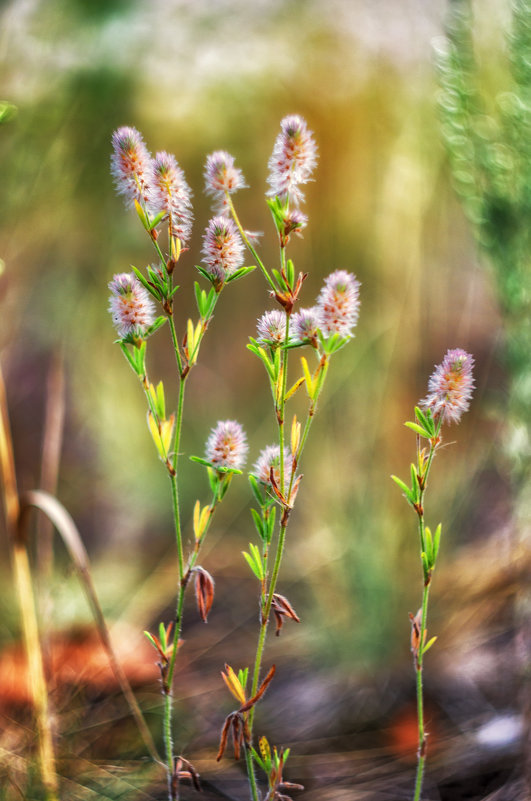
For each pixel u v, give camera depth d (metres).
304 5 0.82
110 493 1.00
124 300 0.49
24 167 0.73
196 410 1.04
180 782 0.63
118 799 0.61
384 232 0.85
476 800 0.62
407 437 0.82
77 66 0.74
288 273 0.48
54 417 0.71
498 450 0.70
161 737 0.66
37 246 0.80
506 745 0.64
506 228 0.61
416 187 0.81
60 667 0.66
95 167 0.81
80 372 0.94
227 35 0.82
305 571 0.88
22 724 0.63
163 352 1.05
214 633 0.85
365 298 0.86
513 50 0.61
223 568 0.97
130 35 0.76
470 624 0.77
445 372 0.48
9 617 0.70
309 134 0.47
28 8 0.71
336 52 0.84
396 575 0.78
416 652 0.50
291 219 0.48
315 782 0.64
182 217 0.48
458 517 0.80
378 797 0.62
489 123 0.63
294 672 0.79
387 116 0.83
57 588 0.68
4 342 0.84
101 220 0.85
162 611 0.90
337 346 0.48
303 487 0.92
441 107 0.64
